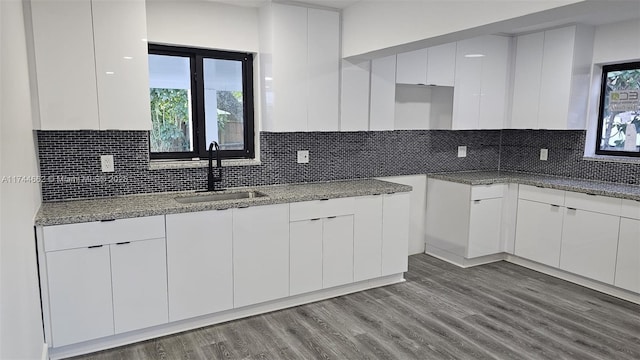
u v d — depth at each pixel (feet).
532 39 14.14
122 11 8.89
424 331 9.64
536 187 13.29
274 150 12.26
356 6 11.40
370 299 11.44
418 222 15.35
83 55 8.62
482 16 8.12
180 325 9.55
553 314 10.50
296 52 11.37
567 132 14.17
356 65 12.33
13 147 6.06
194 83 11.28
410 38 9.77
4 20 5.73
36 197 8.48
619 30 12.63
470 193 13.51
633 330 9.66
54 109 8.46
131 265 8.69
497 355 8.64
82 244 8.16
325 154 13.16
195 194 10.71
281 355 8.61
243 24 11.40
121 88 9.04
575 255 12.28
